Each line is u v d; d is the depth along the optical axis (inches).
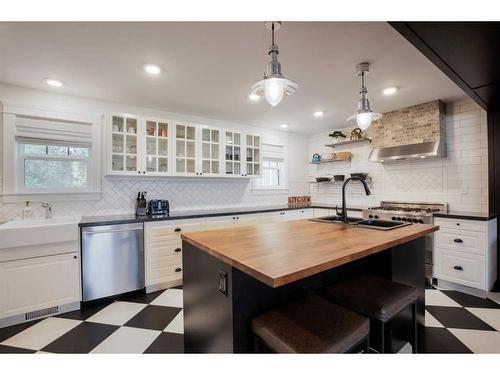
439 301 102.8
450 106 133.2
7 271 86.8
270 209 161.8
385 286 60.9
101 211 126.0
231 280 49.4
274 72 63.9
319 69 94.2
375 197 167.2
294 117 158.7
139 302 105.8
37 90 111.3
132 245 111.4
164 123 132.6
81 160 122.6
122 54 83.0
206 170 148.3
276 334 42.8
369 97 124.1
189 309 68.3
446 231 115.6
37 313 91.9
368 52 82.7
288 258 47.3
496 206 118.3
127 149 124.3
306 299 55.1
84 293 100.4
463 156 129.6
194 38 74.3
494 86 87.5
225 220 140.9
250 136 167.0
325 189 200.5
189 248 67.7
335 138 190.7
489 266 106.7
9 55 83.0
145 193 135.8
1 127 104.7
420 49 64.4
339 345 41.1
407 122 139.4
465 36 59.0
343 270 71.3
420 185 145.6
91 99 123.1
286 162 199.8
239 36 73.4
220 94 119.2
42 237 91.2
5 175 105.5
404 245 75.8
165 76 99.6
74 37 73.2
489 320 87.8
